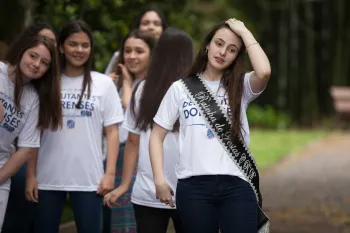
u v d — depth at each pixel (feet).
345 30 113.19
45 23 23.72
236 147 16.80
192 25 49.34
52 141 21.02
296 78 115.85
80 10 35.22
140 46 23.80
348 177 51.08
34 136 19.99
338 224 32.76
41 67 19.54
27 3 37.27
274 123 111.45
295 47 115.85
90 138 21.22
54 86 19.99
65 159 20.98
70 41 21.18
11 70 19.66
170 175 19.51
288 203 39.40
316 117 114.11
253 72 17.17
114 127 21.72
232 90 17.04
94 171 21.26
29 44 19.43
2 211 19.48
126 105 23.54
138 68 23.98
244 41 17.01
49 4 35.42
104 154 24.02
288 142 83.15
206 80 17.52
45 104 19.98
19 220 22.68
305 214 35.68
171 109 17.42
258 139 88.33
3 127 19.58
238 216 16.51
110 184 21.42
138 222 20.02
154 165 17.28
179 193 17.01
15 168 19.60
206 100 17.03
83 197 21.13
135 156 20.71
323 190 44.57
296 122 115.55
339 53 112.98
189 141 16.98
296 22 115.85
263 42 118.52
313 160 63.46
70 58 21.25
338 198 41.14
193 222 16.71
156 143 17.49
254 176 16.94
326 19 114.11
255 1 118.11
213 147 16.80
